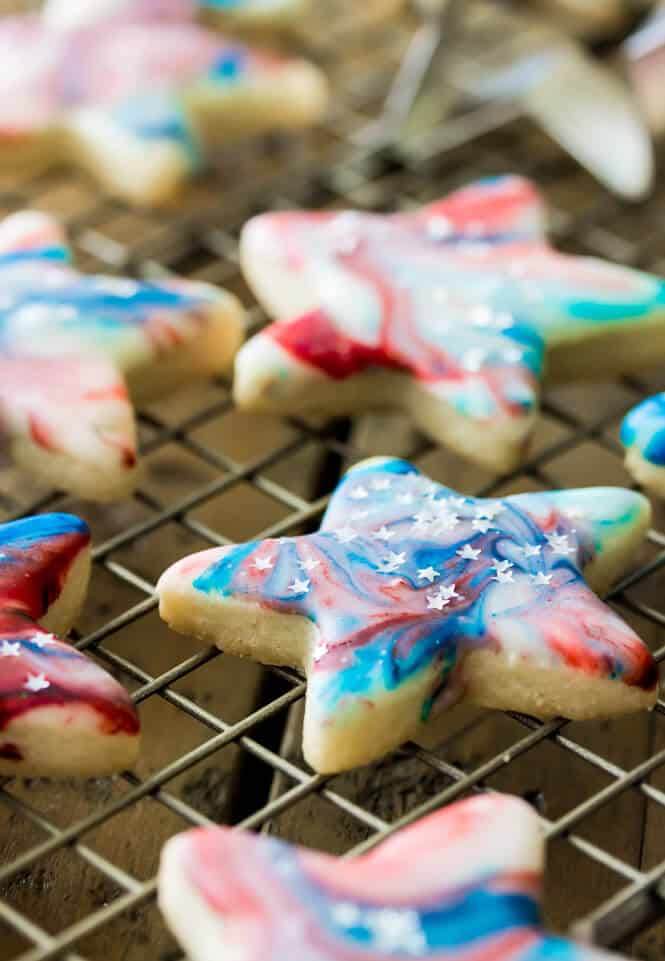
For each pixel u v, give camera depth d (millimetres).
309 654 385
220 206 507
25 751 366
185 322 436
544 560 388
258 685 409
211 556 387
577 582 385
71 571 388
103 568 426
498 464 426
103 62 494
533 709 380
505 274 445
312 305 449
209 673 410
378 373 434
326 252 451
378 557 387
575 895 380
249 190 513
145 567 427
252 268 463
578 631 376
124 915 375
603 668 373
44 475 422
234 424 465
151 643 414
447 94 514
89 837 385
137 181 484
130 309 436
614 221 508
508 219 461
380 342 431
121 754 367
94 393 420
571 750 374
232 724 402
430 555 387
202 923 341
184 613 386
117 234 506
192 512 441
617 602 399
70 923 375
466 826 351
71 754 366
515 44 556
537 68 509
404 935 337
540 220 463
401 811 392
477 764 399
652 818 391
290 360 430
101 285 441
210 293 444
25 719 363
